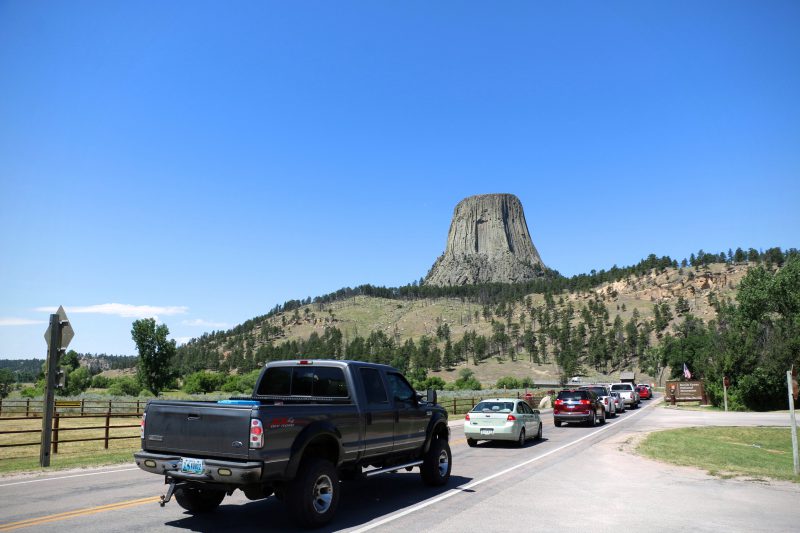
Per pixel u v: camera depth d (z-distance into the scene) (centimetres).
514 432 1742
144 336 8219
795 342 3803
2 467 1301
